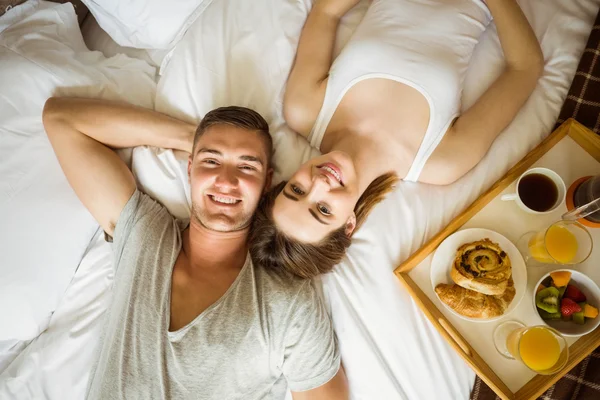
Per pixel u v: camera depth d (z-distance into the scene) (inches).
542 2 57.7
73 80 54.4
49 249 51.0
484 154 53.7
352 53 52.8
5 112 50.5
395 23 52.9
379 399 51.3
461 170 52.8
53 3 56.6
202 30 57.8
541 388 45.3
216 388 47.3
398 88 51.2
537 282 49.1
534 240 48.3
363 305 52.7
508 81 53.1
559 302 46.6
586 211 43.9
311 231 47.6
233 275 50.2
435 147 52.2
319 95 54.5
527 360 44.5
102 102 52.9
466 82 56.6
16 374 51.7
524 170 52.2
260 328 47.3
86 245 55.4
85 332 53.3
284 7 58.1
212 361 46.6
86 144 51.2
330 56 56.6
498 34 54.4
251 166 47.7
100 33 63.3
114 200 51.1
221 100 56.8
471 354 48.5
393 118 51.6
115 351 47.7
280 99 57.7
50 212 51.0
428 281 52.1
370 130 52.2
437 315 50.0
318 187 45.8
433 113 50.6
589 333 46.5
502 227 52.1
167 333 46.8
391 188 54.5
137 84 58.6
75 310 54.6
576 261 45.8
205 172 46.8
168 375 46.6
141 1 54.6
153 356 46.8
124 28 58.2
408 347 51.7
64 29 57.0
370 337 52.4
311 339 48.2
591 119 54.4
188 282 49.5
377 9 54.8
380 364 51.4
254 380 49.0
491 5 53.4
